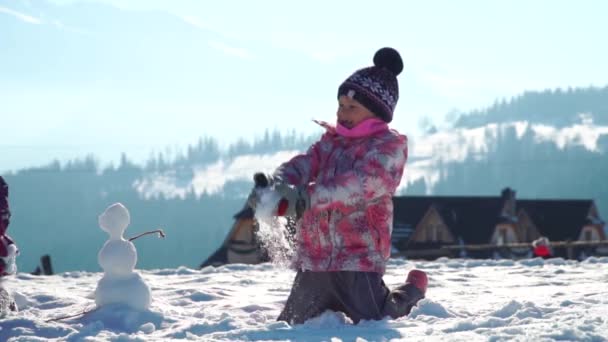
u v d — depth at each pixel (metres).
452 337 4.00
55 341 4.50
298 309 5.33
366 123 5.38
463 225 70.25
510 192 72.06
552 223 74.81
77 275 10.90
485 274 9.94
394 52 5.57
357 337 4.32
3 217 5.96
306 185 5.20
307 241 5.36
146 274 10.78
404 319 5.12
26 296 6.78
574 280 8.78
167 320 5.35
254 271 10.98
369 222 5.27
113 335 4.51
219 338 4.49
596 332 3.96
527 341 3.76
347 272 5.23
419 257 34.47
